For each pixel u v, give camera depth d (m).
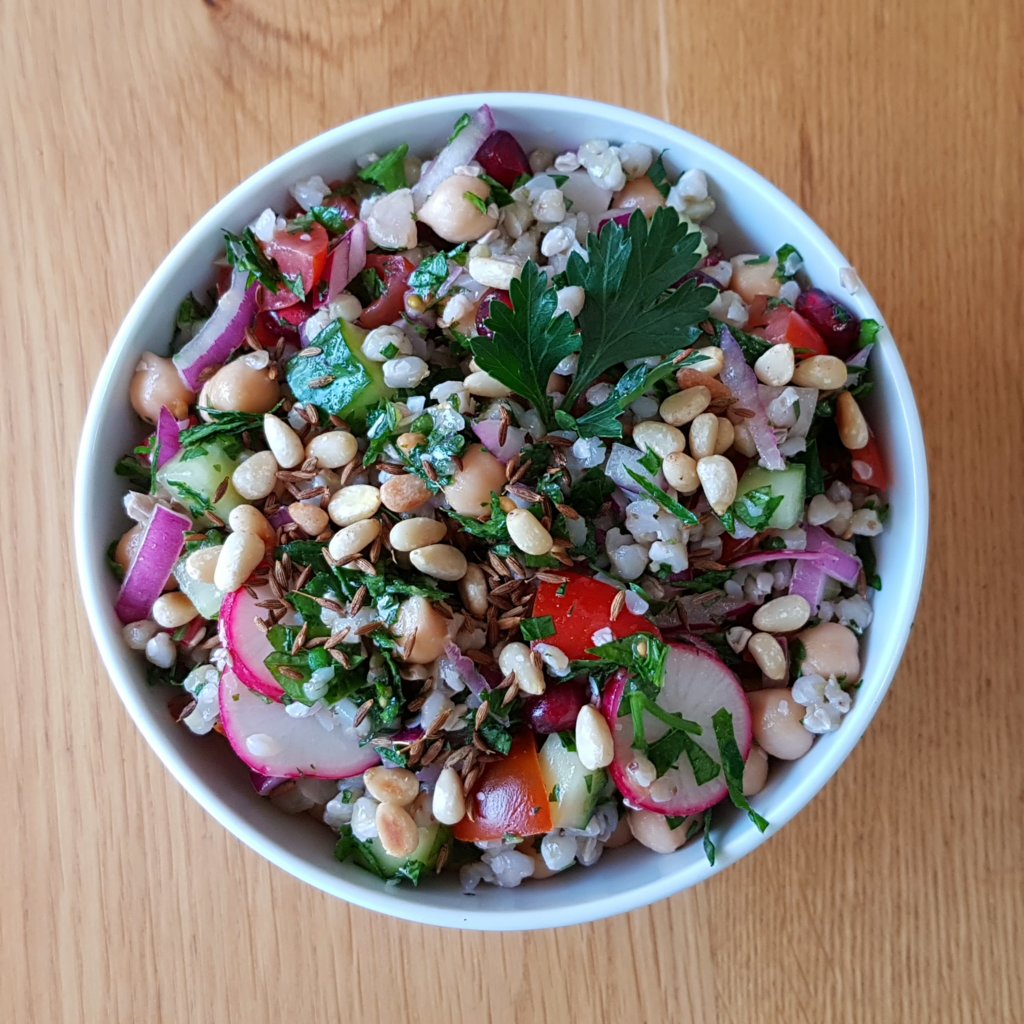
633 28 0.25
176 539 0.21
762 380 0.21
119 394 0.21
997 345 0.25
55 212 0.25
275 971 0.25
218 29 0.25
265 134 0.25
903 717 0.25
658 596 0.21
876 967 0.25
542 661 0.20
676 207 0.22
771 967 0.25
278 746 0.20
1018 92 0.25
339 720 0.20
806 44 0.25
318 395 0.21
